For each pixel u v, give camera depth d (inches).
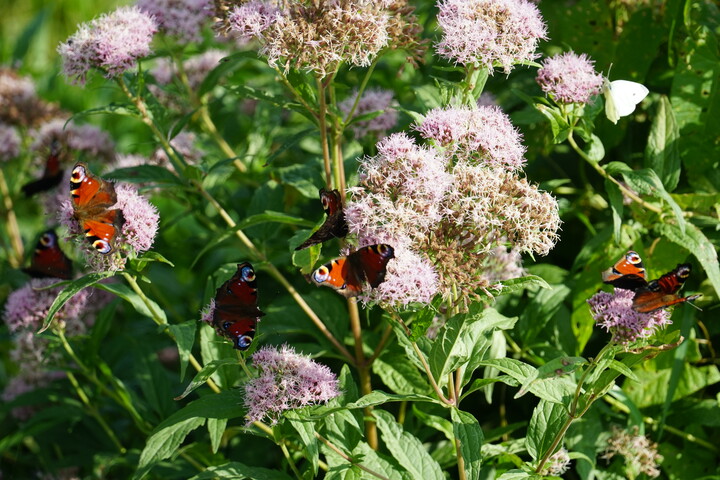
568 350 70.6
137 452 73.7
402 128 72.7
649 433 71.0
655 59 74.9
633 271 63.9
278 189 74.5
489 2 67.2
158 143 71.7
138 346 73.2
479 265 65.3
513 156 66.1
